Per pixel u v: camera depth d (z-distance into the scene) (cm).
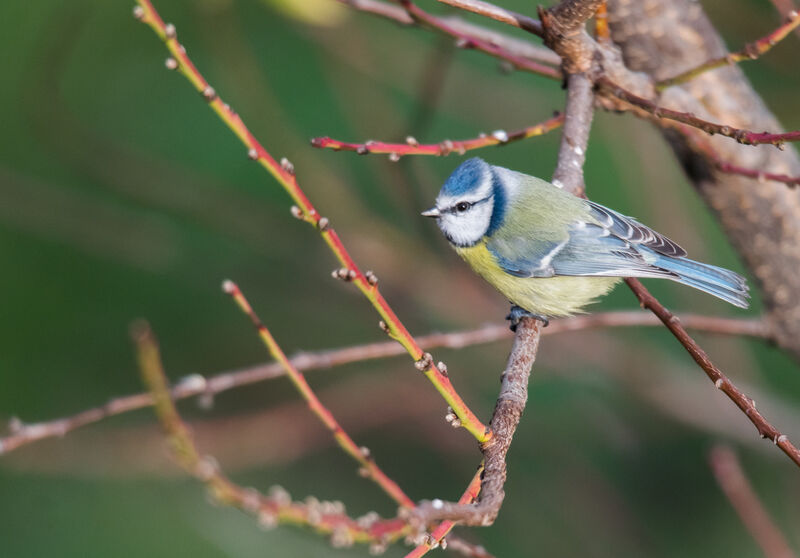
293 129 1094
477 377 1163
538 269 804
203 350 1147
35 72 1020
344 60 1055
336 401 1105
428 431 1122
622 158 1105
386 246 1109
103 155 1073
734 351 1089
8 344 1066
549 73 746
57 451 924
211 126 1134
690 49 750
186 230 1198
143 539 877
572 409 1152
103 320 1106
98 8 1109
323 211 1095
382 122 1091
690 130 706
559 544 1087
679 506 1113
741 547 1082
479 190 819
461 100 1156
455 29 760
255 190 1121
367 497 1084
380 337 1177
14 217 1079
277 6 757
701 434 1133
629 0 744
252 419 1061
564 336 1072
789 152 780
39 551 872
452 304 1127
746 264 813
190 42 1125
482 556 595
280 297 1168
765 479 1095
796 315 803
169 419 370
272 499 365
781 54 958
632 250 797
